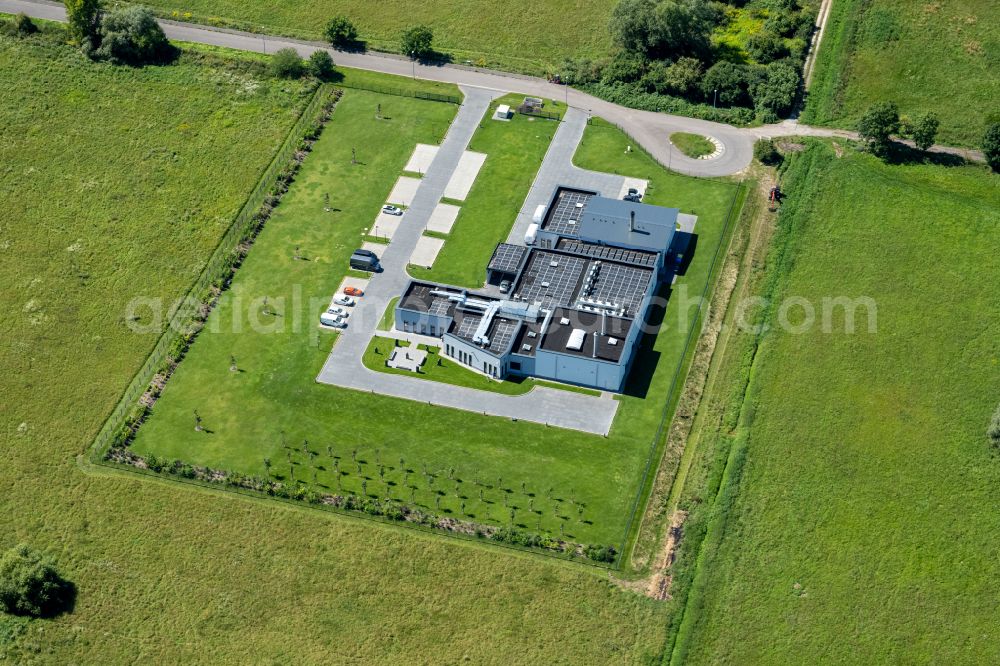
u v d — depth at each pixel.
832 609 171.00
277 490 188.75
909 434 190.62
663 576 176.38
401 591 177.00
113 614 176.62
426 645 171.50
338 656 170.88
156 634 174.38
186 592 178.25
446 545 181.25
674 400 199.25
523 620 173.12
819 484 184.75
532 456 192.25
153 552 183.12
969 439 189.25
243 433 197.75
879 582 173.25
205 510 187.50
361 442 195.38
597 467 190.38
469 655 170.25
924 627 168.62
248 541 183.50
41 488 192.00
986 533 177.50
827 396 196.62
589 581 176.25
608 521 183.38
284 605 176.25
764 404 196.38
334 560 180.75
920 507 181.12
